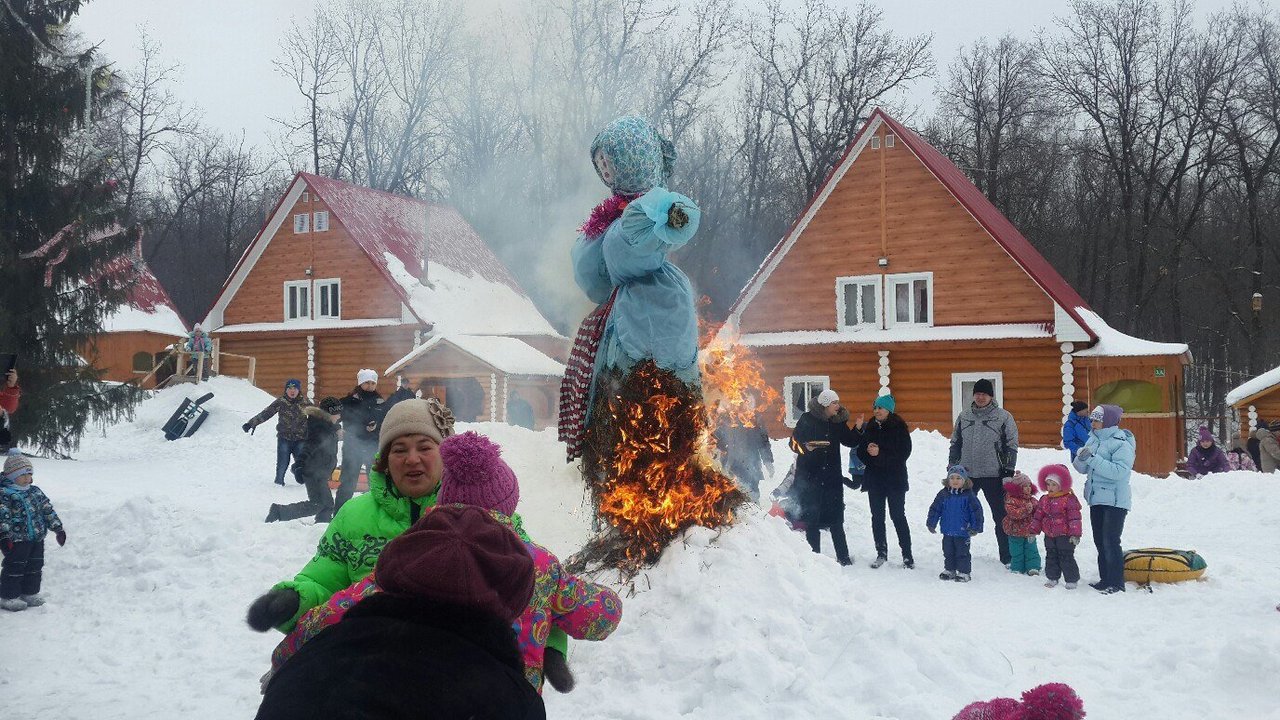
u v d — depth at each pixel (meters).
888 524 13.09
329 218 34.19
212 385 29.89
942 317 25.47
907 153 25.94
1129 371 24.02
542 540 6.74
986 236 25.14
